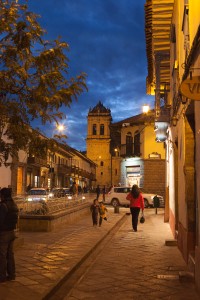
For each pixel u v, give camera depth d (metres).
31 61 6.79
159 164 40.50
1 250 6.62
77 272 8.07
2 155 7.13
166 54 15.55
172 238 12.94
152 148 40.75
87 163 79.19
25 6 7.05
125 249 10.81
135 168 41.88
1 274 6.63
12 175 38.00
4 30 6.74
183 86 5.40
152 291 6.57
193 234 8.52
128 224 18.14
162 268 8.32
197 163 6.52
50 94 6.87
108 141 82.56
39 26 6.84
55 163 55.88
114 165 81.56
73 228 15.05
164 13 12.55
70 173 63.16
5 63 6.80
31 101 6.89
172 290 6.62
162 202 31.16
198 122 6.37
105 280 7.35
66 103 6.82
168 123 15.91
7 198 6.75
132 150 43.03
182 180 9.77
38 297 5.82
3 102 6.88
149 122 39.69
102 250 10.72
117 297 6.26
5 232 6.64
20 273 7.37
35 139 6.84
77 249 10.12
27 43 6.66
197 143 6.52
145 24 13.54
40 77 6.73
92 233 13.52
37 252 9.61
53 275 7.24
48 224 13.74
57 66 6.97
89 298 6.23
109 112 84.12
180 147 10.30
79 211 19.91
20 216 13.84
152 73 18.33
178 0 10.52
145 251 10.44
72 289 6.76
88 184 80.56
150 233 14.43
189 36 7.37
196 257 6.51
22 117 6.97
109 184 78.38
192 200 8.64
